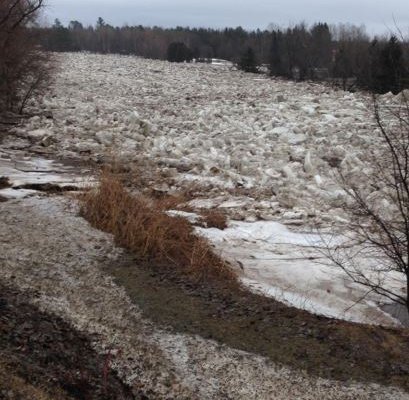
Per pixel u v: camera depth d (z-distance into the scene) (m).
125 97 31.77
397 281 7.55
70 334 5.12
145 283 6.46
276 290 7.00
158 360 5.12
